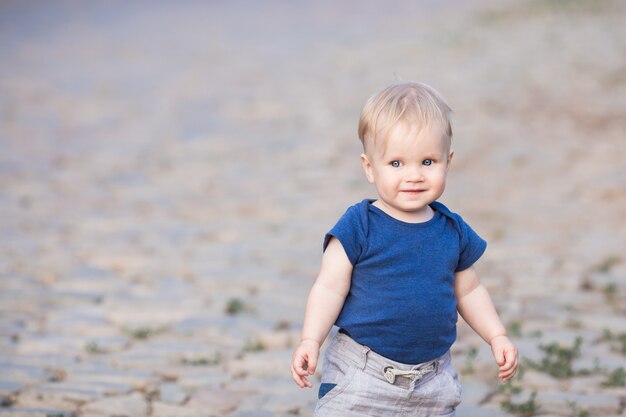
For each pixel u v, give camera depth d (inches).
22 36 1545.3
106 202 581.6
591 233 485.4
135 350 324.8
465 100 905.5
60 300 386.6
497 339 193.8
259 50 1357.0
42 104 958.4
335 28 1592.0
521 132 769.6
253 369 306.0
